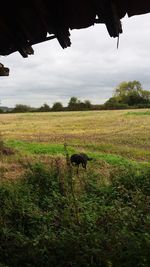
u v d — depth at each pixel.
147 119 50.91
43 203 10.25
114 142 29.88
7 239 7.53
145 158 21.78
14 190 10.76
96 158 19.23
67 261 6.38
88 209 9.66
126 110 74.12
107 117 56.47
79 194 11.28
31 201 10.28
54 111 83.81
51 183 11.67
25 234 8.37
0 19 5.43
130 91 92.44
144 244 6.49
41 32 5.65
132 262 6.05
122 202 10.40
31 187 11.41
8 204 9.54
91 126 44.59
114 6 4.69
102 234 7.39
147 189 11.43
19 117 62.44
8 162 17.59
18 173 14.48
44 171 12.48
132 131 37.88
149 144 28.67
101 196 11.38
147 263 5.93
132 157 21.98
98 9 4.77
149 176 12.35
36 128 43.69
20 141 29.80
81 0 4.82
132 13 4.82
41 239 7.30
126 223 8.15
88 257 6.42
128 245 6.60
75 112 72.56
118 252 6.37
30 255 6.60
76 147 26.41
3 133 38.03
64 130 40.81
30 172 12.83
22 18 5.37
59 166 13.95
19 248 6.97
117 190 11.53
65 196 10.96
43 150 22.62
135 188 11.65
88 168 15.71
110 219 8.52
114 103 86.56
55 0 4.90
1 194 10.16
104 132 37.75
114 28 5.06
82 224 8.27
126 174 12.70
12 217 8.97
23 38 5.84
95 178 13.30
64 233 7.64
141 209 9.34
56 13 5.10
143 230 7.79
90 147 26.73
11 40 5.95
